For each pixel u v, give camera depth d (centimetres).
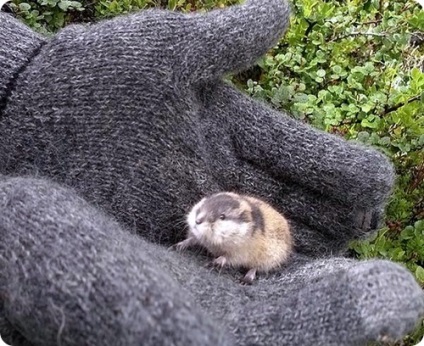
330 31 35
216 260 27
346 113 32
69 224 20
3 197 21
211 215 26
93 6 36
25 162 26
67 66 26
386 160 27
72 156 26
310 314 20
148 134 26
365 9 37
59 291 18
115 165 26
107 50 26
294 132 27
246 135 28
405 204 32
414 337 28
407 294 19
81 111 26
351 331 20
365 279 20
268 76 34
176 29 27
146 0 35
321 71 33
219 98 28
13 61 26
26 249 19
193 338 16
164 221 27
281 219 27
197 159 27
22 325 19
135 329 17
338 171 27
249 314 21
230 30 26
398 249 30
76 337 18
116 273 18
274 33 27
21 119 26
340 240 29
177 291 18
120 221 26
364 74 33
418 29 36
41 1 33
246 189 28
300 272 26
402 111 30
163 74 26
